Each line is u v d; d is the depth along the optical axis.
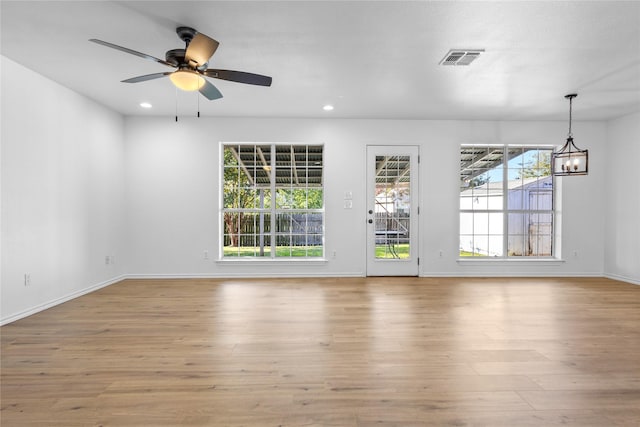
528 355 2.59
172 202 5.45
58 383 2.16
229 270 5.52
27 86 3.57
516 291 4.64
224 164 5.69
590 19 2.62
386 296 4.35
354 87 4.12
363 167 5.58
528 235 5.85
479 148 5.81
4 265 3.30
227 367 2.38
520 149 5.84
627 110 5.05
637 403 1.96
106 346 2.75
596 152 5.70
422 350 2.68
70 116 4.21
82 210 4.43
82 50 3.17
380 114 5.31
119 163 5.25
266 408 1.89
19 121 3.48
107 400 1.97
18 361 2.48
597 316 3.54
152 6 2.45
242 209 5.66
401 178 5.64
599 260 5.72
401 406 1.92
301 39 2.95
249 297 4.30
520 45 3.05
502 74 3.70
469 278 5.53
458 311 3.71
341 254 5.58
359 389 2.10
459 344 2.80
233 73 2.84
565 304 3.99
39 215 3.73
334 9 2.50
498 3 2.42
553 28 2.76
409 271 5.64
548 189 5.88
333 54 3.24
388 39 2.95
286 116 5.42
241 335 2.99
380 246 5.63
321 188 5.73
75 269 4.30
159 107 4.97
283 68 3.56
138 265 5.44
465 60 3.35
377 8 2.49
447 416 1.83
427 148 5.62
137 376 2.25
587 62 3.39
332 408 1.90
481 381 2.20
